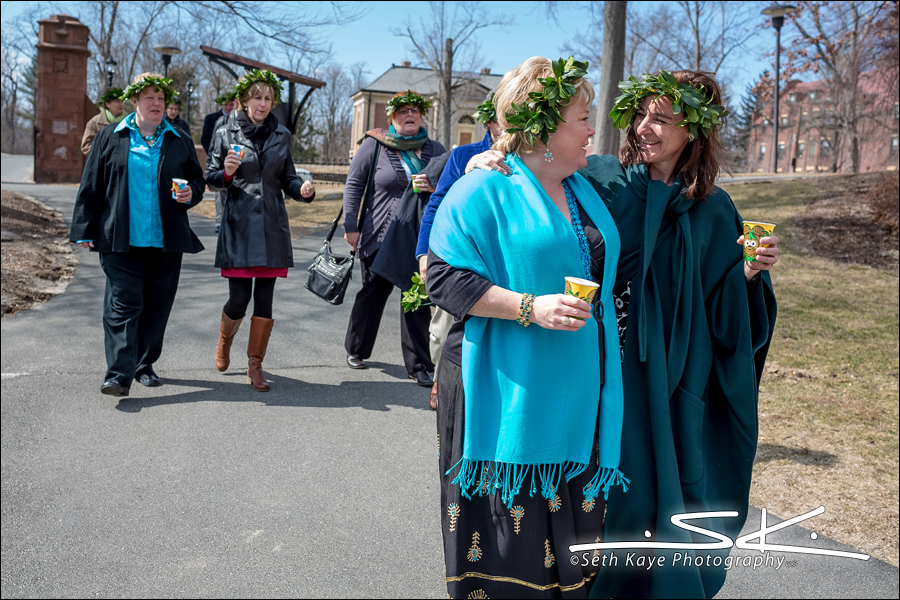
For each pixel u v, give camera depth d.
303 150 35.62
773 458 4.04
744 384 2.27
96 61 38.19
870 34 19.41
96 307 6.72
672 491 2.15
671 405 2.27
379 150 4.84
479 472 2.04
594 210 2.15
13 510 3.06
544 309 1.84
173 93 4.42
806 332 7.11
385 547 2.91
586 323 1.98
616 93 10.60
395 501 3.29
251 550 2.84
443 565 2.80
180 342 5.72
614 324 2.13
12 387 4.54
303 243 11.31
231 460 3.64
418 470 3.62
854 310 7.95
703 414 2.27
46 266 8.37
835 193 14.13
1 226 10.45
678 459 2.25
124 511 3.10
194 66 35.06
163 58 18.81
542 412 1.96
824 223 12.11
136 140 4.35
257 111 4.57
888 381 5.62
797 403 5.03
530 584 2.06
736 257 2.30
